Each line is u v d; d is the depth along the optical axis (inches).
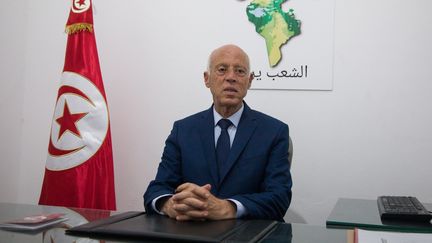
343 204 59.6
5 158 90.7
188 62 85.7
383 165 75.9
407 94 75.2
